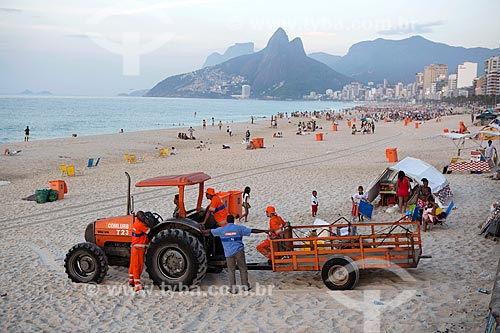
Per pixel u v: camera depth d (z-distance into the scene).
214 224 9.23
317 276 9.17
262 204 16.73
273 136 53.53
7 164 29.77
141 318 7.51
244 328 6.98
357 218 13.90
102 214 16.03
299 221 13.99
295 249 9.16
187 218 8.95
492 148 22.80
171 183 8.95
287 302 7.90
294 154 34.28
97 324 7.33
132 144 43.50
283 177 22.78
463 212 14.18
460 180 19.89
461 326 6.55
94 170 27.92
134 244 8.70
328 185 20.14
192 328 7.07
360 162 28.25
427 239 11.41
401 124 78.31
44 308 8.02
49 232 13.72
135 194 19.59
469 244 10.81
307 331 6.78
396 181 15.73
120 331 7.05
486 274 8.70
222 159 31.97
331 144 42.88
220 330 6.95
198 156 34.72
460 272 8.94
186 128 68.00
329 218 14.23
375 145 40.75
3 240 12.88
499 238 10.98
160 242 8.50
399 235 8.34
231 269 8.44
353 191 18.58
